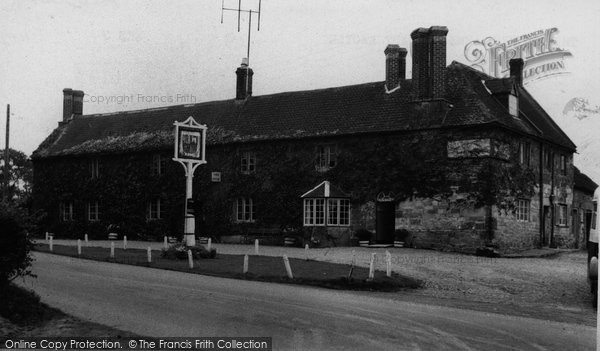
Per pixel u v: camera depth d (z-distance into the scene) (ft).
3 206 38.50
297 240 106.01
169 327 36.73
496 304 51.31
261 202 112.06
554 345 35.06
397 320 40.73
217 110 127.03
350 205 103.30
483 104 96.07
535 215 106.32
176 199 123.13
